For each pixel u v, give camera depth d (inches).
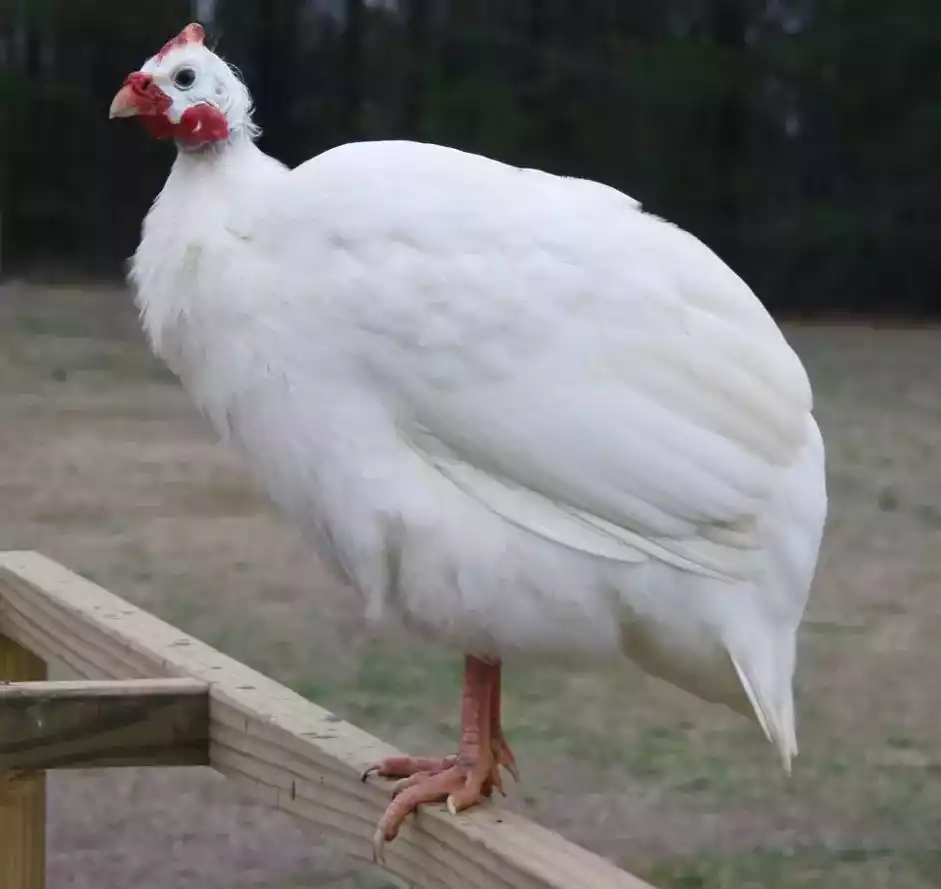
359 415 125.8
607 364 124.2
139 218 1182.9
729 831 249.6
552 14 1232.2
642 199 1206.3
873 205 1188.5
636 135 1210.0
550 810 255.8
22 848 153.3
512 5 1229.7
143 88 132.9
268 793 130.0
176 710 134.2
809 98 1198.3
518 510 124.5
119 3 1180.5
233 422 132.5
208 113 132.2
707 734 291.3
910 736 291.4
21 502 470.6
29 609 167.8
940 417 661.9
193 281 130.2
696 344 125.4
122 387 677.9
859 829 250.8
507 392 123.9
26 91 1165.1
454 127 1210.6
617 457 123.5
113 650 150.3
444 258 124.6
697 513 124.0
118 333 834.2
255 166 133.3
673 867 235.6
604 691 315.6
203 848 251.3
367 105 1217.4
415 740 273.6
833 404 692.7
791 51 1203.2
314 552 135.5
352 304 124.6
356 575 129.5
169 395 661.3
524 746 283.1
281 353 126.6
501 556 124.5
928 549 440.8
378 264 124.9
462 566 125.0
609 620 126.8
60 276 1118.4
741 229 1190.9
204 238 129.6
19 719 128.6
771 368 127.4
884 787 267.3
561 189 131.4
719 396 125.0
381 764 122.5
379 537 127.2
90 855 247.6
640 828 249.9
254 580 389.1
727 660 128.4
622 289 125.3
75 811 267.3
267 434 129.7
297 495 130.6
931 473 544.4
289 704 133.2
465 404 124.2
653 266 127.3
